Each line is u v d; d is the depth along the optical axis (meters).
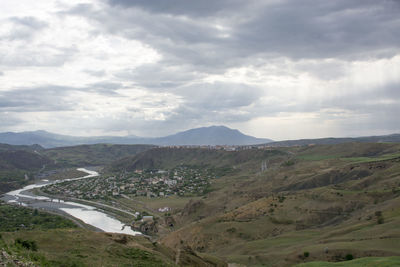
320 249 57.81
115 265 31.42
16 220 135.50
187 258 46.16
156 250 44.81
